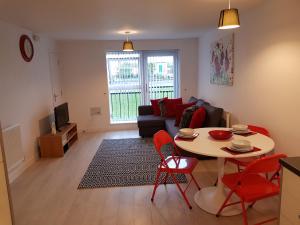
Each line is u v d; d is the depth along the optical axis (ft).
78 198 9.53
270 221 7.48
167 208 8.65
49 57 16.75
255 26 10.52
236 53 12.51
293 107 8.33
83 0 8.61
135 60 20.11
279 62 8.96
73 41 18.92
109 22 12.40
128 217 8.20
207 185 10.16
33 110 13.93
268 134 9.16
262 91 10.20
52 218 8.29
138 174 11.52
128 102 20.68
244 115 11.87
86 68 19.39
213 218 8.00
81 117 19.98
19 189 10.41
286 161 4.99
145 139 17.33
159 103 18.37
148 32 15.89
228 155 7.00
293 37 8.15
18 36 12.55
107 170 12.12
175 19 12.15
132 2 9.02
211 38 16.30
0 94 10.67
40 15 10.51
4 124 10.93
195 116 12.59
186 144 8.05
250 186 6.93
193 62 20.10
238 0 9.18
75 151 15.21
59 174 11.84
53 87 17.26
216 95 15.69
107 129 20.39
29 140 13.28
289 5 8.26
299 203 4.66
